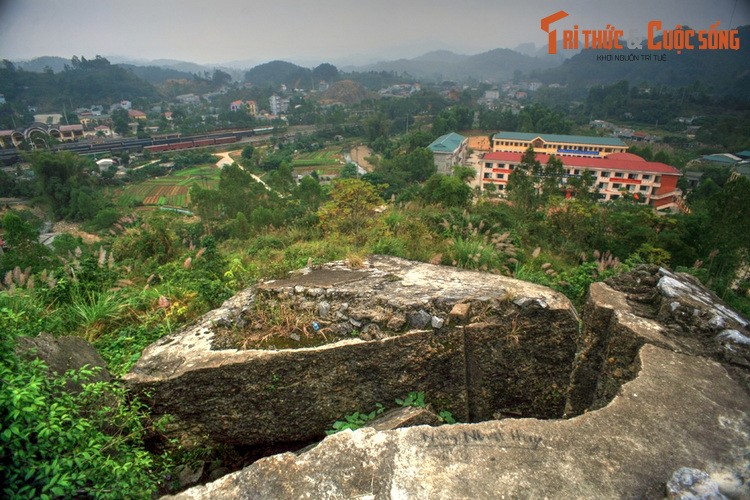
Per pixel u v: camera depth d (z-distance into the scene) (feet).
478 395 14.56
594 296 13.00
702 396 8.96
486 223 32.89
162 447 12.85
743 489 7.00
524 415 14.83
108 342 16.81
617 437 8.02
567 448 7.84
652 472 7.36
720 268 46.06
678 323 11.36
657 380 9.41
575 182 98.84
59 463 7.66
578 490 7.08
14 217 43.42
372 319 13.65
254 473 7.63
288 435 13.43
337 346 12.90
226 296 18.62
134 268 27.86
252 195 113.29
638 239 49.44
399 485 7.30
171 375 12.37
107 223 129.29
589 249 47.34
